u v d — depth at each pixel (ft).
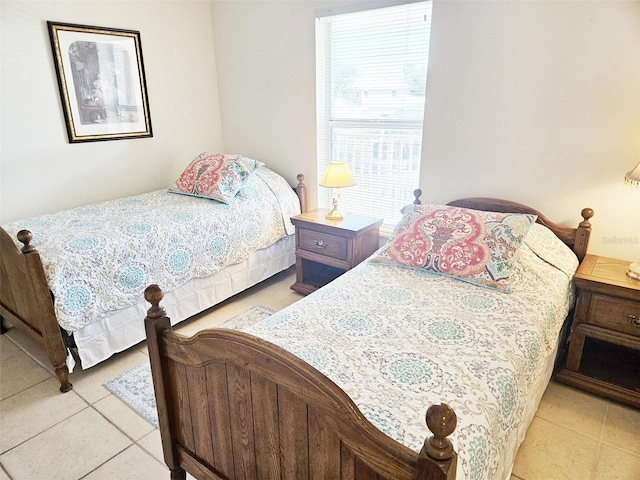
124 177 11.58
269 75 11.67
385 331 5.32
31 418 6.60
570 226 7.86
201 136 13.05
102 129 10.89
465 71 8.27
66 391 7.22
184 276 8.88
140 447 6.08
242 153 13.09
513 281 6.57
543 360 5.61
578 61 7.16
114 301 7.69
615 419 6.48
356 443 3.18
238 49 12.14
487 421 3.95
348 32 9.91
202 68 12.64
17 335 9.02
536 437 6.14
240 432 4.21
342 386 4.21
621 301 6.42
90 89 10.49
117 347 7.97
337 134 10.89
